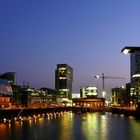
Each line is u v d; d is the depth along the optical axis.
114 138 90.75
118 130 114.62
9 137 92.19
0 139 88.44
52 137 92.25
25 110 180.12
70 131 110.25
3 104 195.38
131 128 123.00
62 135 97.50
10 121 149.62
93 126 132.38
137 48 175.88
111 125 138.25
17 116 167.00
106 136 95.38
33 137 92.50
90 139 87.94
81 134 100.31
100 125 138.38
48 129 116.75
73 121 165.88
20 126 128.25
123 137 93.19
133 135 98.50
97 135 97.81
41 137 92.50
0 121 141.88
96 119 187.62
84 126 132.00
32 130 112.38
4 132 104.62
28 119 177.75
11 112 156.38
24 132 105.25
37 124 141.00
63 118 198.25
